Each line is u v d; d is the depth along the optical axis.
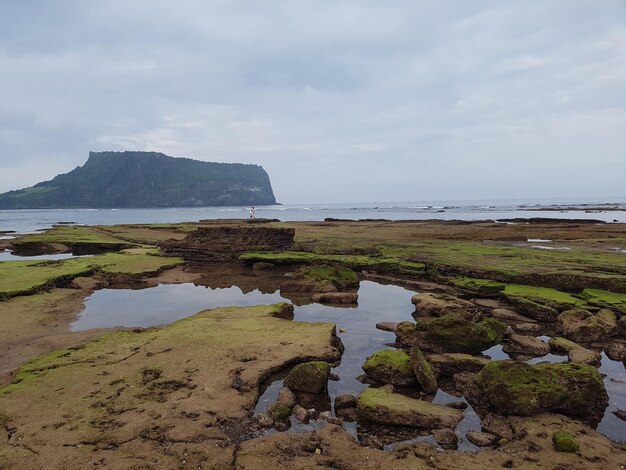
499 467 6.80
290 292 21.17
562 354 12.46
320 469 6.75
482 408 9.02
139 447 7.29
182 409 8.62
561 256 25.75
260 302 19.12
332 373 10.95
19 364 11.52
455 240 38.25
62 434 7.63
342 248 31.55
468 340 12.25
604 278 18.27
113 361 11.11
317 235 43.94
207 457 7.03
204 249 31.59
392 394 9.21
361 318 16.36
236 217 118.06
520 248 30.88
